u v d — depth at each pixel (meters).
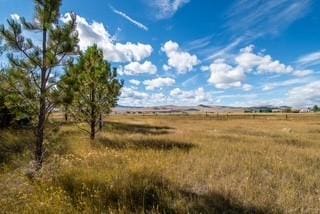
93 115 16.06
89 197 6.18
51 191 6.52
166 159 10.23
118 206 5.82
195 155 11.48
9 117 15.98
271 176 8.45
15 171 8.49
